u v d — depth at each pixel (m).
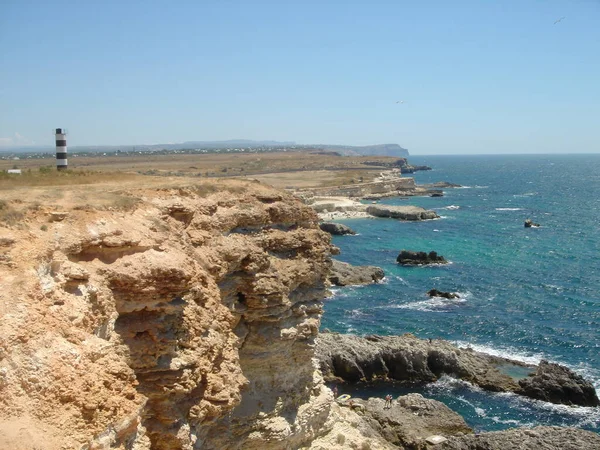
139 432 18.83
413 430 41.00
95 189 27.19
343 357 53.56
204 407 22.62
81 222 20.55
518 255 104.69
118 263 20.45
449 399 49.88
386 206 161.12
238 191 31.03
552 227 138.00
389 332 64.94
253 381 28.78
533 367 54.91
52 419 15.68
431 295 78.94
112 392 17.52
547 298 76.94
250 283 27.91
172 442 20.91
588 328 65.31
